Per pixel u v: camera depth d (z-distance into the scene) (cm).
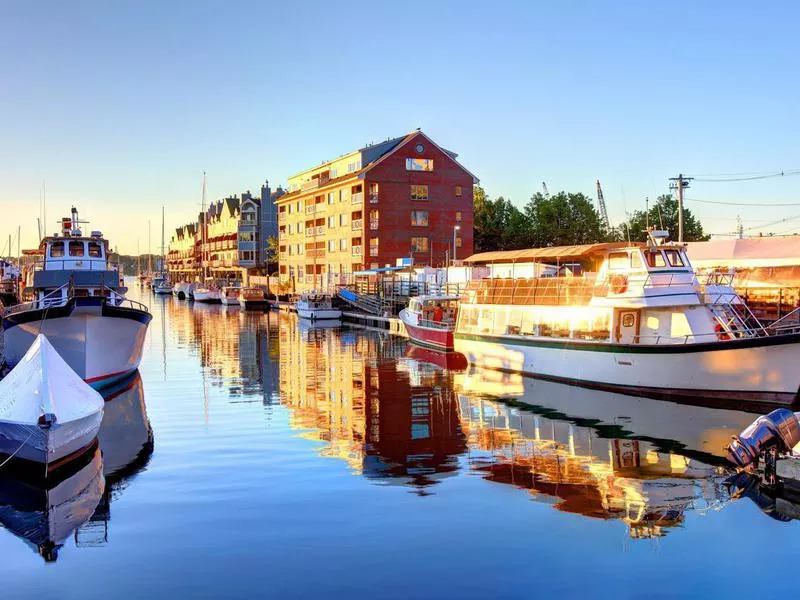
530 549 1259
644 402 2538
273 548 1270
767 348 2317
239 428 2214
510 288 3375
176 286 13012
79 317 2741
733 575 1167
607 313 2797
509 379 3133
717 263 3991
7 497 1559
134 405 2611
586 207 8769
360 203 7812
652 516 1413
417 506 1474
